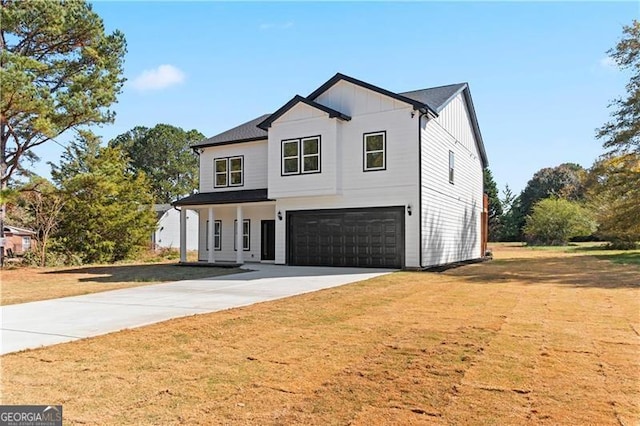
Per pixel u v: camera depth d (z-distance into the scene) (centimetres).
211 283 1248
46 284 1320
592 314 709
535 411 338
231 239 2228
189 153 6631
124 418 336
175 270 1738
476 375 417
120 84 2250
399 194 1641
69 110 1936
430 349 507
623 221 2352
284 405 356
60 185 2159
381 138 1677
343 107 1755
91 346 546
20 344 562
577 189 5231
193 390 390
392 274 1404
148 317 738
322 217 1794
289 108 1811
